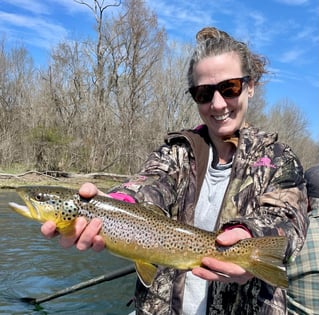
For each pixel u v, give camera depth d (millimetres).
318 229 1007
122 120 8234
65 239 602
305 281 999
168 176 711
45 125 8062
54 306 1788
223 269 535
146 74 8539
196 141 711
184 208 695
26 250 2635
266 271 529
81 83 8680
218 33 721
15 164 7016
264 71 758
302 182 636
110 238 612
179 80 8492
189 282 661
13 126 8125
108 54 8648
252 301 623
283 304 626
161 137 8250
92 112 8125
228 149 700
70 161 7297
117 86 8641
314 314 1001
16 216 3684
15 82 9008
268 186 628
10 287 1979
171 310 661
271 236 538
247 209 639
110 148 7930
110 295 1935
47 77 8938
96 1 8586
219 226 644
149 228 616
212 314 635
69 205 608
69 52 8805
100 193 647
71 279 2143
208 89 690
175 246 606
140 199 668
